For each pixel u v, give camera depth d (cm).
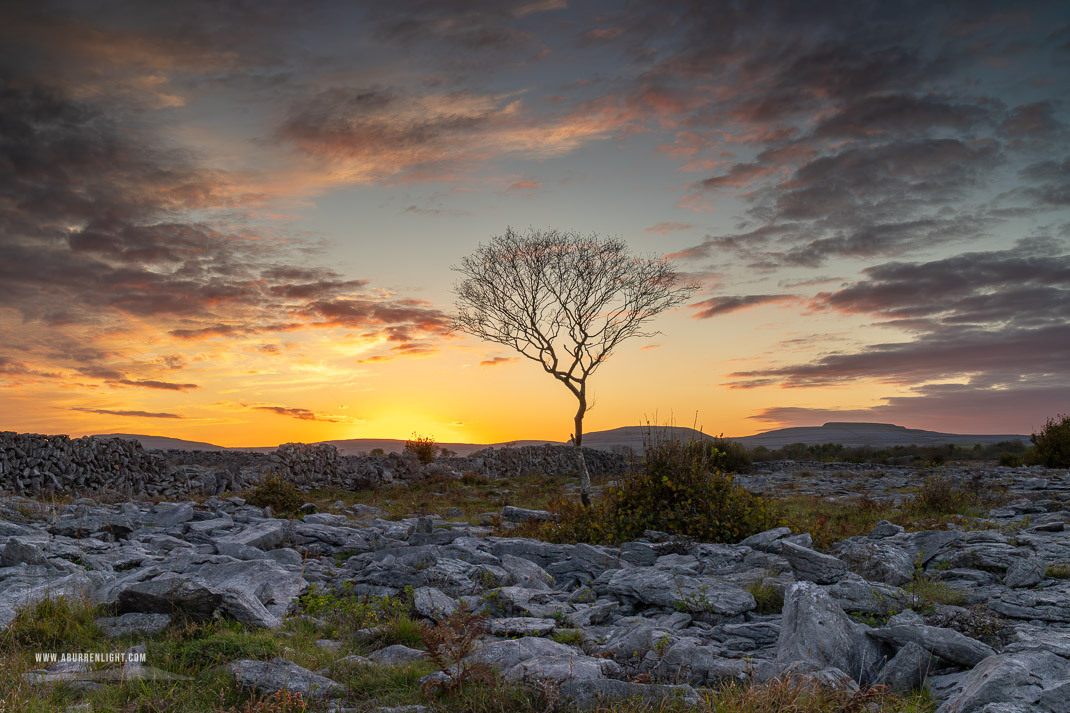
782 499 2430
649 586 992
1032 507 1916
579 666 653
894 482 3306
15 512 1530
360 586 1065
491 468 4044
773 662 655
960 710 549
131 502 1953
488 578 1081
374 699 604
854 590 919
